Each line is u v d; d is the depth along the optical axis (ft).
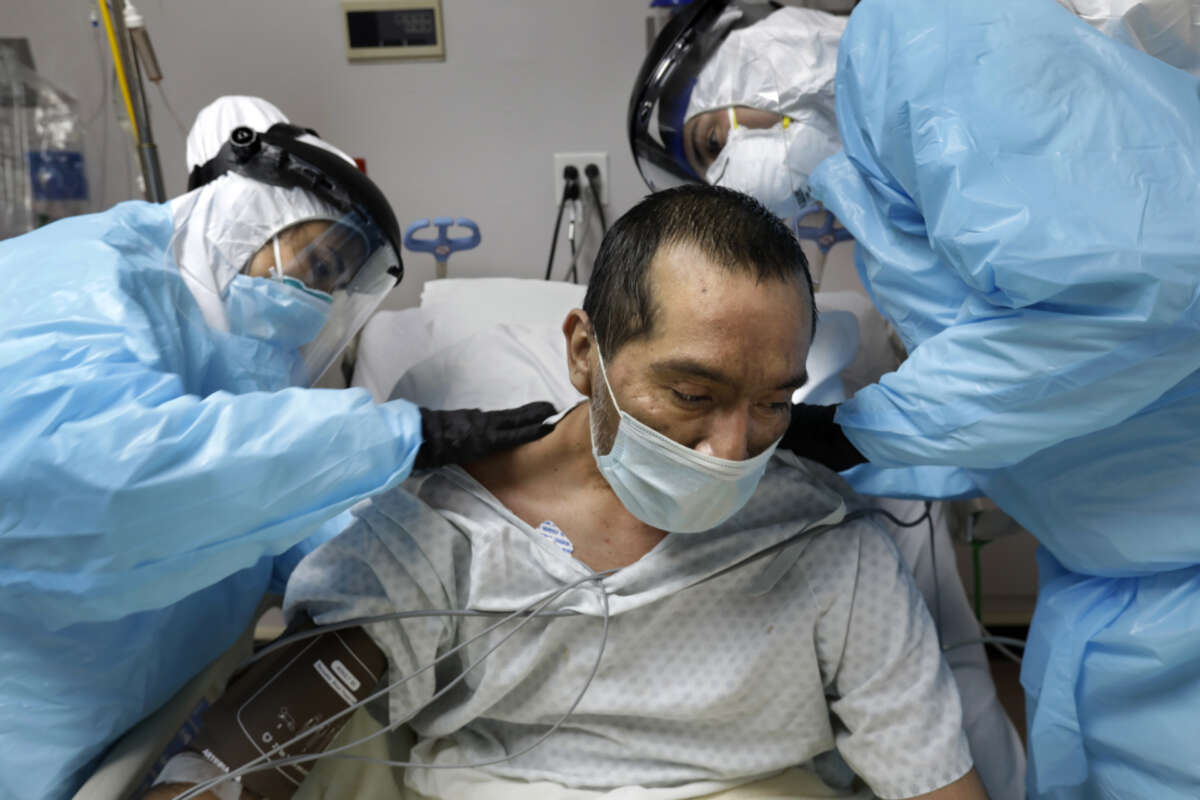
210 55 6.51
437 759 3.39
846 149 3.18
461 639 3.34
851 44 3.04
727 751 3.32
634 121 4.47
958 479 3.67
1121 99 2.44
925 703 3.14
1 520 2.50
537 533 3.26
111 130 6.42
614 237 2.87
